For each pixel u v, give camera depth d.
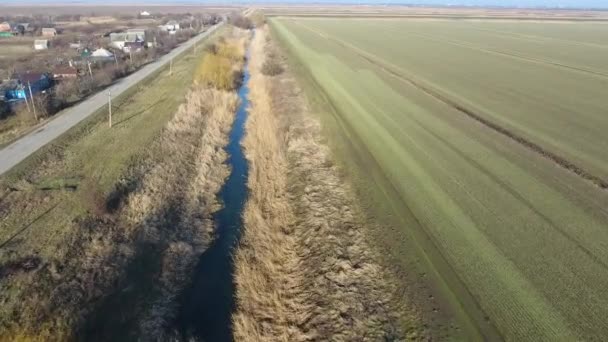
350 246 17.56
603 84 48.53
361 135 30.14
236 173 27.30
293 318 14.52
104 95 41.97
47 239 17.88
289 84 47.47
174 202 22.58
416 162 25.28
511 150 27.23
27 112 34.22
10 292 14.84
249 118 37.59
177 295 16.16
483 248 16.80
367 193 21.72
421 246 17.05
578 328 12.86
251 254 18.28
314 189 22.89
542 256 16.28
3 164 24.75
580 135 30.23
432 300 14.16
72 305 14.61
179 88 45.44
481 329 12.88
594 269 15.52
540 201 20.58
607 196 21.25
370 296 14.71
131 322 14.55
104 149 28.02
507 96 41.53
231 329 14.62
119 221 19.88
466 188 21.94
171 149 28.97
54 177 23.61
